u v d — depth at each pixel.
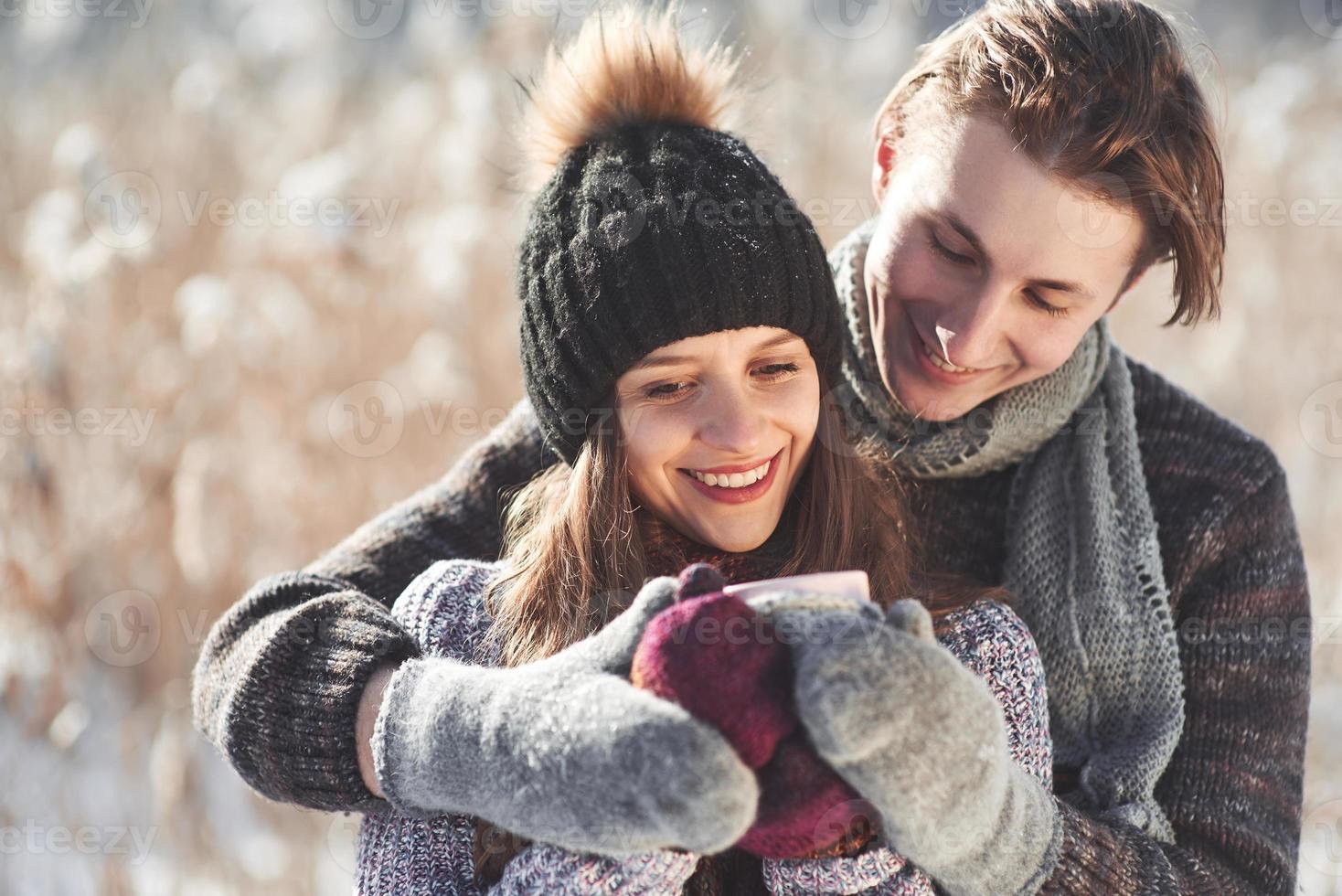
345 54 4.57
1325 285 3.66
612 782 0.91
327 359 3.22
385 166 3.79
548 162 1.54
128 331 3.16
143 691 3.02
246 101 4.12
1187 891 1.35
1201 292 1.48
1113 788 1.46
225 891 2.61
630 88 1.49
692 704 0.93
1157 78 1.38
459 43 4.04
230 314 3.08
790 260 1.34
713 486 1.32
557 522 1.37
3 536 2.93
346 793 1.28
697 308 1.30
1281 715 1.57
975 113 1.39
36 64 4.57
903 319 1.54
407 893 1.24
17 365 2.98
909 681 0.90
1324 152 3.85
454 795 1.07
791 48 4.00
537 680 1.02
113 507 3.04
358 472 3.07
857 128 3.77
